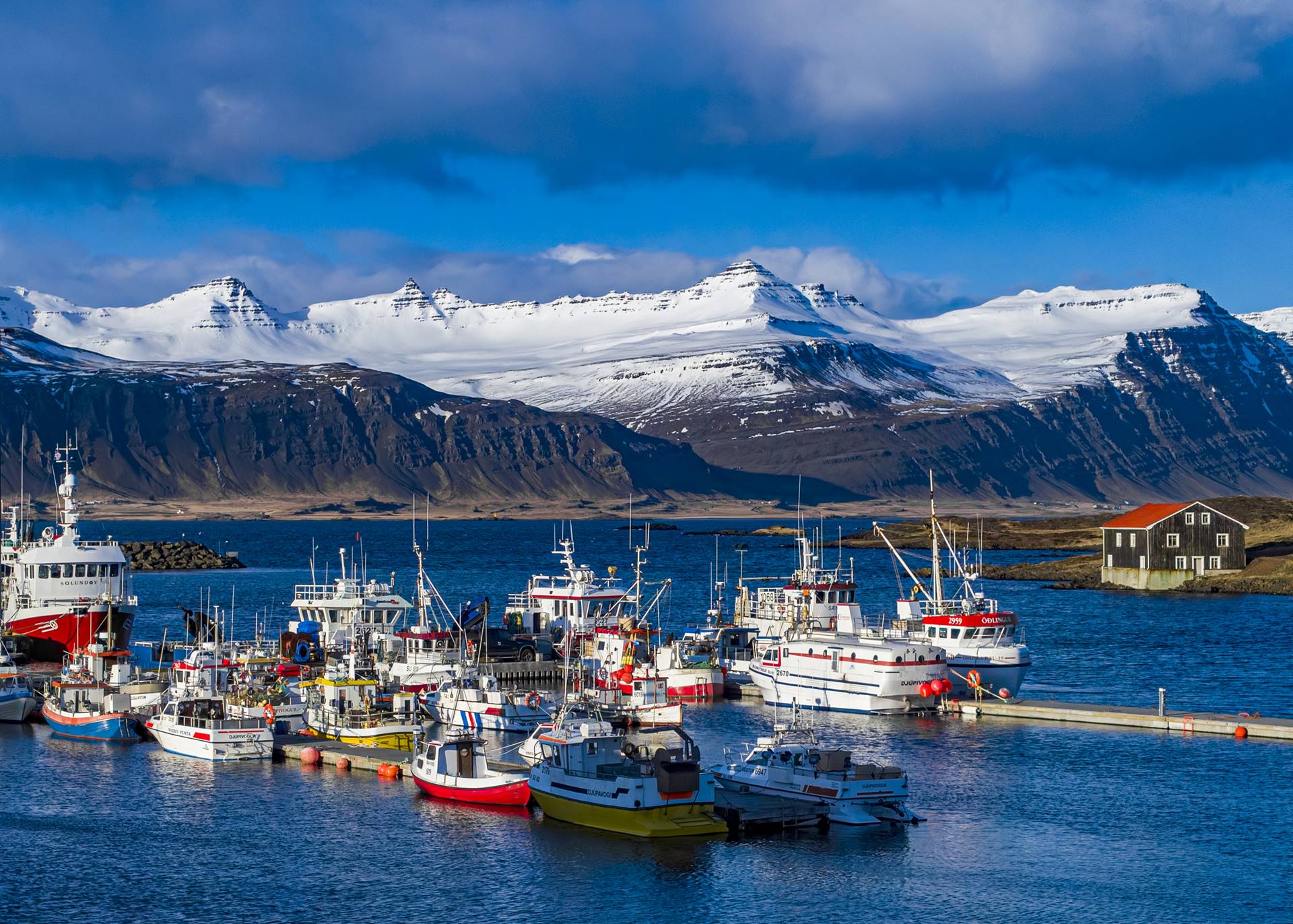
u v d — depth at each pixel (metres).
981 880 80.44
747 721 124.69
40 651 155.50
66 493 167.25
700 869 81.88
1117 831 89.00
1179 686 147.75
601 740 91.81
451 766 97.75
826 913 75.75
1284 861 83.38
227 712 113.44
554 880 80.56
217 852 85.69
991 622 133.38
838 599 147.62
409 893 78.81
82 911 76.62
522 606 170.75
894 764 106.25
